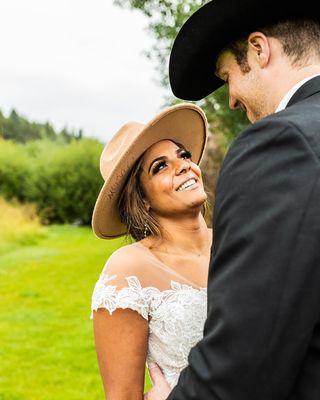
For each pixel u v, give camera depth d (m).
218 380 1.11
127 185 1.91
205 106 4.49
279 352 1.08
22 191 20.31
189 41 1.54
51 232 16.86
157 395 1.64
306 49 1.35
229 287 1.12
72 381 4.95
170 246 1.85
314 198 1.09
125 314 1.67
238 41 1.43
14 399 4.57
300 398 1.11
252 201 1.14
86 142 20.50
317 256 1.08
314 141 1.13
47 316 7.19
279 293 1.08
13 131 42.72
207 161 5.54
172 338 1.71
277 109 1.37
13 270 10.59
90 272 10.22
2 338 6.21
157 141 1.90
